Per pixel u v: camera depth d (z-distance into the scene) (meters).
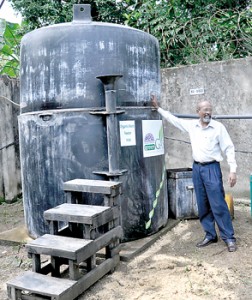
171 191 4.58
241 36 6.42
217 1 7.30
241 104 5.27
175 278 2.96
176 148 5.83
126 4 8.98
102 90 3.48
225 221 3.56
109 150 3.42
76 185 3.12
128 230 3.64
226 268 3.12
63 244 2.66
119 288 2.83
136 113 3.64
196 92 5.57
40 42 3.55
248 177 5.30
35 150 3.64
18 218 5.00
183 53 6.87
